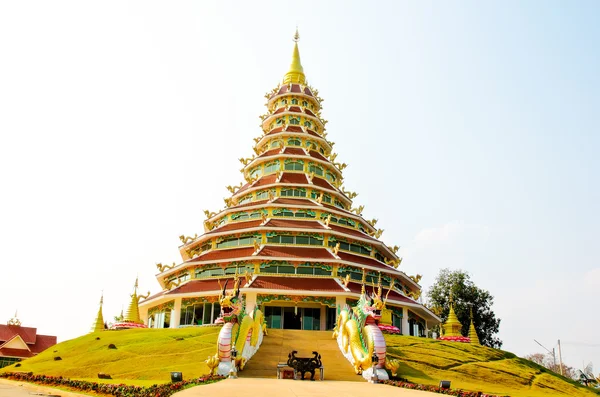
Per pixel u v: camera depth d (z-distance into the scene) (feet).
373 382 110.22
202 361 129.39
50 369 133.90
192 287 191.42
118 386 94.07
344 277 190.39
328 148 262.67
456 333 214.90
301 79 296.51
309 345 140.26
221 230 209.05
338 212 214.90
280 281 181.68
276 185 219.61
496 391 119.96
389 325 175.11
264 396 77.20
